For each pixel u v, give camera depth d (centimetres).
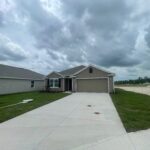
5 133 625
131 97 1903
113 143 529
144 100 1612
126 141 545
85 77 2711
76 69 3056
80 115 931
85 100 1589
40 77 3412
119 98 1777
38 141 546
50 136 593
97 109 1116
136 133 624
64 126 717
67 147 500
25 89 2873
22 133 625
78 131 649
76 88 2734
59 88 2894
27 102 1429
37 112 1008
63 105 1280
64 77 2870
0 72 2428
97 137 583
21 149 486
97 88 2645
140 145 512
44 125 732
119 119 836
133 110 1078
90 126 716
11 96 1983
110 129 673
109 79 2597
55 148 493
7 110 1064
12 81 2552
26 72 3256
